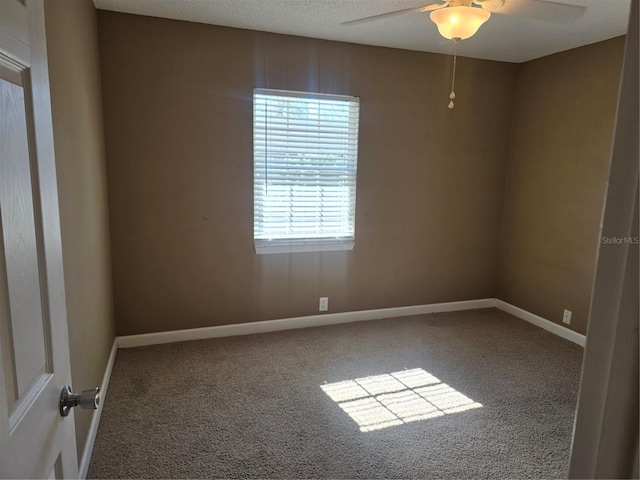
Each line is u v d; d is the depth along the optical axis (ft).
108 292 9.06
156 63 9.37
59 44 5.28
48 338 2.57
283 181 10.78
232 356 9.73
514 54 11.51
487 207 13.08
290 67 10.36
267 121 10.41
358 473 6.04
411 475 6.02
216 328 10.80
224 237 10.50
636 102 1.38
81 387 5.96
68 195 5.50
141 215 9.80
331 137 11.05
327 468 6.12
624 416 1.49
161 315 10.32
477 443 6.76
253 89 10.14
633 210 1.40
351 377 8.85
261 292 11.09
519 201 12.65
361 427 7.12
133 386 8.30
